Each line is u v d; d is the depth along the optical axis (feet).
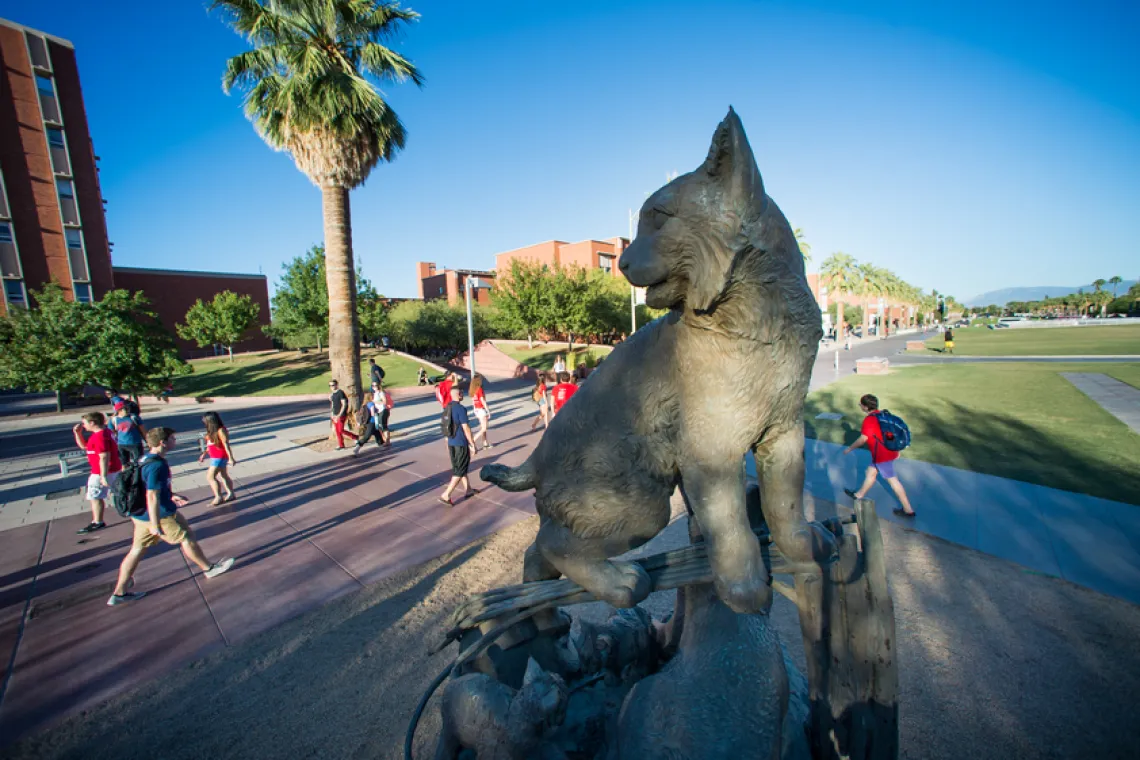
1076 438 28.27
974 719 9.77
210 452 23.58
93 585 16.58
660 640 9.20
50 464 35.73
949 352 96.07
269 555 18.29
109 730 10.52
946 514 18.61
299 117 34.12
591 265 162.61
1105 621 12.26
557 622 8.63
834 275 170.81
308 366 96.37
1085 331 150.20
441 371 88.33
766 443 5.73
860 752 6.45
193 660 12.63
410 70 37.99
